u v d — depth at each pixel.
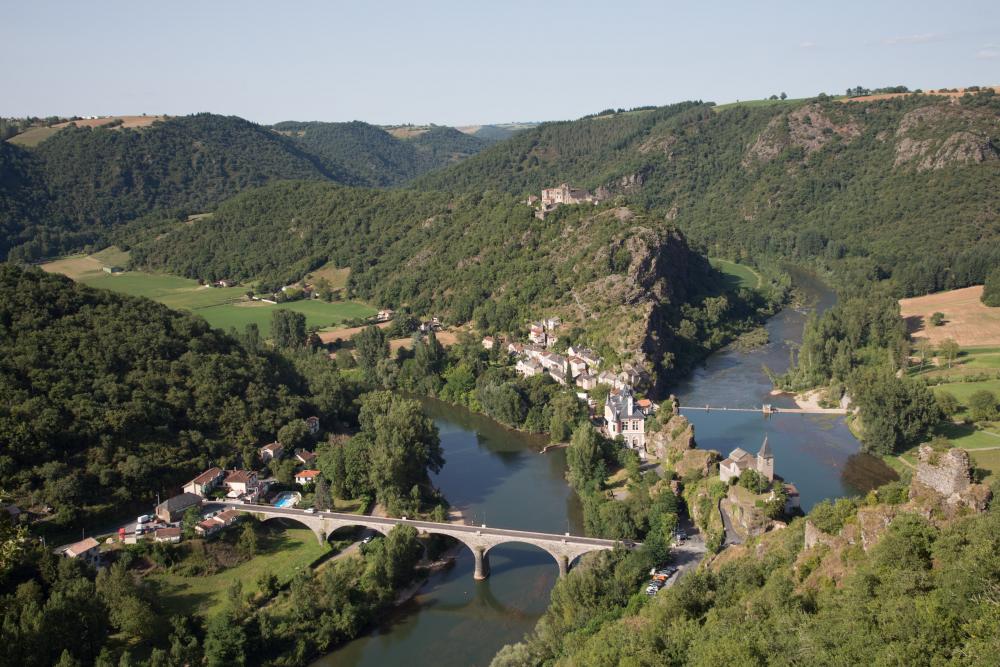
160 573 187.25
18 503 196.62
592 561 175.12
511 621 178.12
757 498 189.50
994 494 126.50
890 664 91.44
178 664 152.75
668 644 125.00
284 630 167.75
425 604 186.00
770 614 118.94
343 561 194.75
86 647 154.62
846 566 124.00
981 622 92.69
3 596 157.25
